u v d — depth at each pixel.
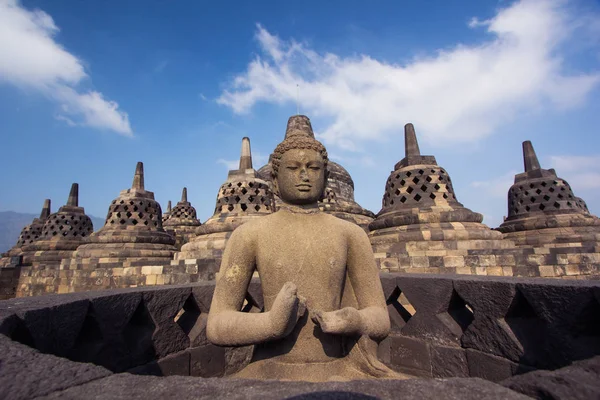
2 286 15.31
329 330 2.59
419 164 11.11
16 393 1.37
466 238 9.20
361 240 3.24
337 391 1.38
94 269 11.01
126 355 3.76
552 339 3.14
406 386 1.43
